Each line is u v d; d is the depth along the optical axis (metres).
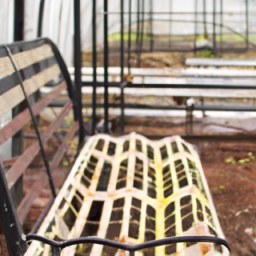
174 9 8.66
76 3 4.15
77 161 3.22
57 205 2.52
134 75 5.77
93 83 4.86
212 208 2.53
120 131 5.16
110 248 2.39
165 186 3.07
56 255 1.68
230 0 8.40
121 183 3.48
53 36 5.98
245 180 4.43
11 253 1.84
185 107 5.15
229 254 1.80
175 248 2.26
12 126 2.66
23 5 4.16
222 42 8.08
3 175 1.85
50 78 3.67
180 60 6.92
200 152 5.06
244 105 5.64
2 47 2.52
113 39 7.87
